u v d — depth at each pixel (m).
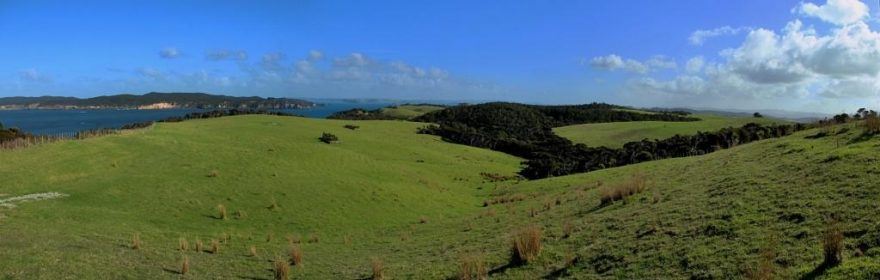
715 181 24.12
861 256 11.02
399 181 61.09
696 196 21.56
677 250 14.90
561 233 21.00
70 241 22.97
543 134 153.62
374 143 103.62
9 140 57.84
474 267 17.95
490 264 18.33
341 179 52.50
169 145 58.34
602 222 21.19
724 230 15.43
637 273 14.20
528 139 148.50
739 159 29.62
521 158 123.12
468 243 24.02
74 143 53.31
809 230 13.41
